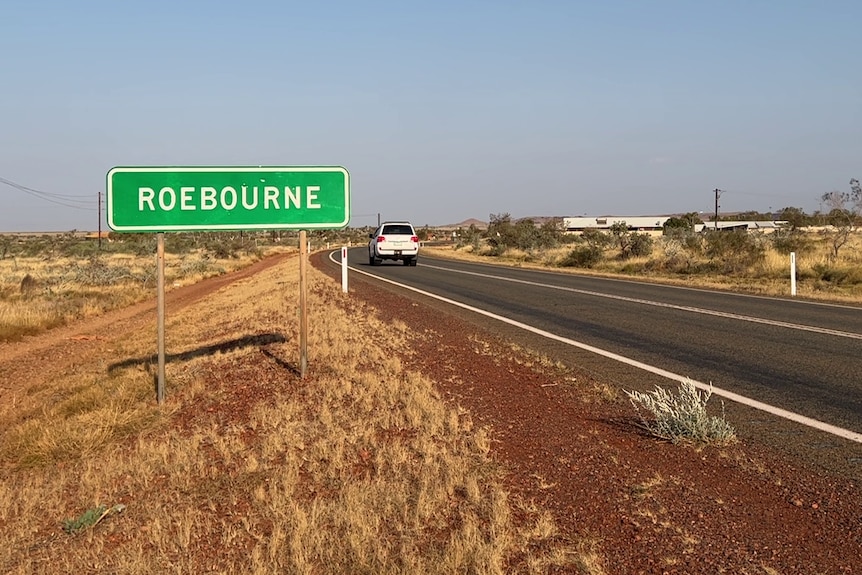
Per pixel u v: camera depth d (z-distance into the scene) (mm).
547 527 4348
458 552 4000
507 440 6168
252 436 6504
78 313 20328
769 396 7910
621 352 10781
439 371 9117
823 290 22438
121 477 5664
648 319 14734
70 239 122500
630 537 4289
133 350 12711
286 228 8172
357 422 6648
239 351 10641
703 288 23141
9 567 4309
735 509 4727
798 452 5953
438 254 62531
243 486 5285
